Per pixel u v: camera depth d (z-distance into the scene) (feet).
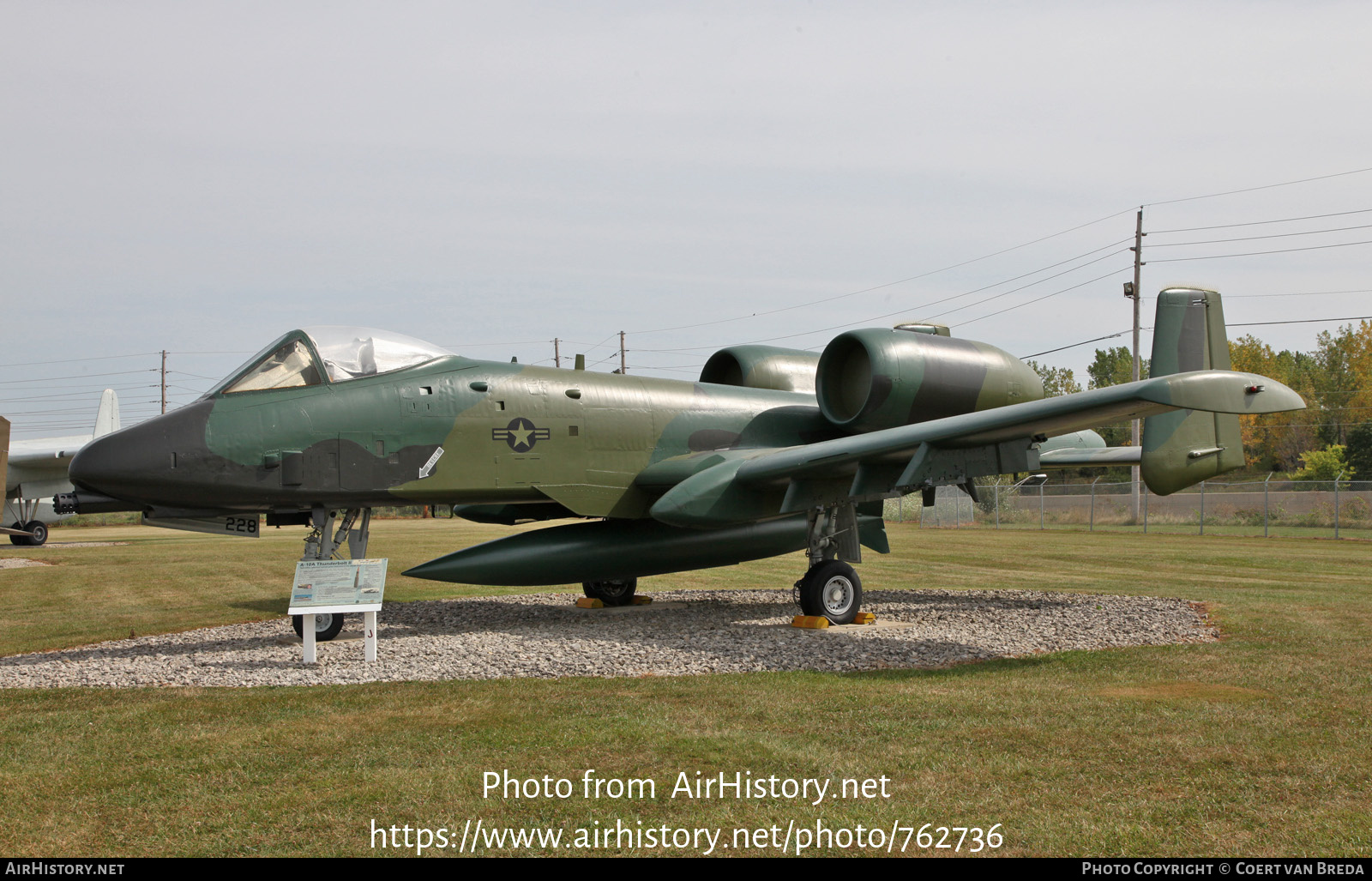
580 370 34.04
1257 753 15.76
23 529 94.17
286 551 82.38
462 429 29.91
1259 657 24.34
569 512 38.14
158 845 12.37
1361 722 17.66
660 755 15.92
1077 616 33.12
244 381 27.53
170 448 25.93
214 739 17.07
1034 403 24.98
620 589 38.27
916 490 28.35
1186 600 38.04
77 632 33.37
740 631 30.12
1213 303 30.81
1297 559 62.23
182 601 43.19
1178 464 30.30
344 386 28.53
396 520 186.70
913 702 19.47
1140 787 14.19
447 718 18.45
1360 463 165.68
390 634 31.65
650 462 33.55
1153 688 20.77
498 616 35.91
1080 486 139.13
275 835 12.68
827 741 16.63
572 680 22.06
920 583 47.06
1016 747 16.16
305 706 19.62
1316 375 211.20
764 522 36.09
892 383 32.73
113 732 17.69
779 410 37.06
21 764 15.70
